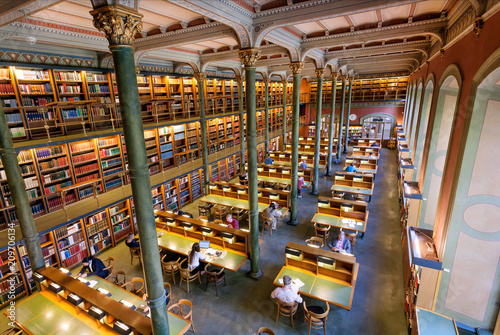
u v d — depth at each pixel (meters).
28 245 7.07
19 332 5.84
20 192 6.80
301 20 6.31
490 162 4.75
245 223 12.23
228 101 19.53
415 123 13.58
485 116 4.59
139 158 4.04
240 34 6.90
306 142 23.77
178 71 14.77
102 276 7.95
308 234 11.12
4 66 7.96
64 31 7.65
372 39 8.75
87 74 10.30
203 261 8.26
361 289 7.96
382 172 18.67
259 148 22.12
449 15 6.97
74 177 9.78
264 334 6.62
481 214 5.05
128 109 3.83
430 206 8.62
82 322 5.93
